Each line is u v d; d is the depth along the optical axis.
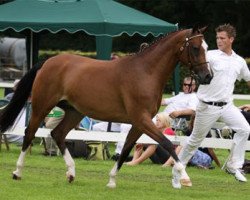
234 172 13.25
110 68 11.96
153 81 11.55
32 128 12.66
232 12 60.81
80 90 12.09
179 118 16.42
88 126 18.28
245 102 38.75
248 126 12.98
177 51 11.59
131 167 15.29
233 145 13.16
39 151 18.08
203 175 14.52
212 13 62.06
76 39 66.31
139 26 21.03
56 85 12.40
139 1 64.12
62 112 16.77
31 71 12.88
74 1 21.83
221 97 12.55
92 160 16.50
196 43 11.41
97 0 21.77
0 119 13.09
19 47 56.19
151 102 11.51
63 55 12.59
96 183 12.57
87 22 20.23
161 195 11.51
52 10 21.41
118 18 20.88
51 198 10.75
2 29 20.78
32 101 12.71
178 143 15.76
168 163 15.71
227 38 12.63
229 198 11.48
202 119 12.54
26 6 21.70
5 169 14.03
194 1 63.03
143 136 15.71
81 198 10.88
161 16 64.44
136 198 11.09
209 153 16.45
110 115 11.95
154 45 11.72
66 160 12.55
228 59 12.64
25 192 11.22
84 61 12.36
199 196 11.57
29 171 13.88
